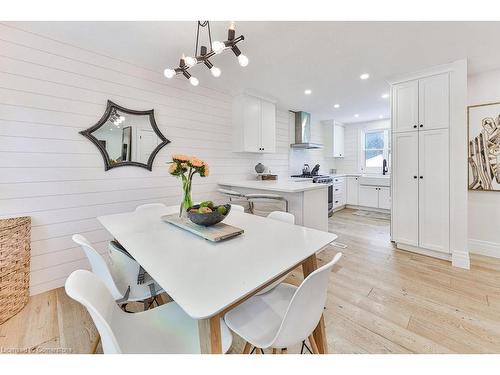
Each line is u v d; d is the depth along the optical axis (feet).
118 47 7.73
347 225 14.70
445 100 8.68
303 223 9.09
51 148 7.23
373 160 19.95
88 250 4.10
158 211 7.20
